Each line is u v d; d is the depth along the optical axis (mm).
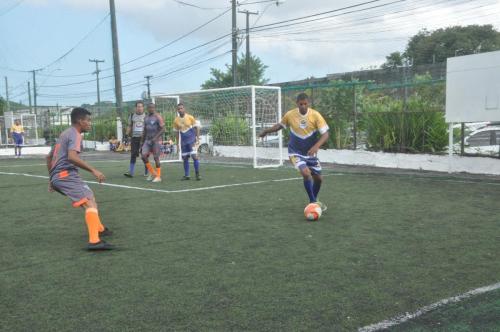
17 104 39281
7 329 3127
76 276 4195
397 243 5078
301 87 15164
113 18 26062
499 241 5082
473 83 10016
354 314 3260
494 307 3312
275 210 7078
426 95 12492
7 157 22609
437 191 8391
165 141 17594
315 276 4066
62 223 6465
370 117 13445
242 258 4652
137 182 10844
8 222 6566
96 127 28594
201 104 18422
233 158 17562
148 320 3227
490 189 8461
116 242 5383
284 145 16188
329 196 8148
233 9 27953
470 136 11562
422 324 3076
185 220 6488
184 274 4195
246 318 3229
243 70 53156
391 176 10648
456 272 4094
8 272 4332
